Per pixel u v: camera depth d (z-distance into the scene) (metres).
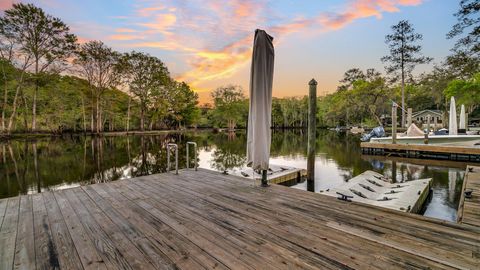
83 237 1.82
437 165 8.58
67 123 25.33
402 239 1.70
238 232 1.87
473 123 27.31
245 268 1.38
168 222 2.10
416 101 30.78
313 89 5.36
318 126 45.72
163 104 33.38
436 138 11.34
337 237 1.75
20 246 1.69
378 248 1.58
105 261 1.49
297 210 2.36
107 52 26.47
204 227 1.98
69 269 1.41
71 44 21.14
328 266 1.39
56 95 22.25
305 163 9.41
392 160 9.82
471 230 1.82
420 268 1.36
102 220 2.16
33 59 19.92
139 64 30.23
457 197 4.86
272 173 6.39
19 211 2.41
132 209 2.45
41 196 2.94
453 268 1.35
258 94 3.11
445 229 1.85
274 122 47.53
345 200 2.66
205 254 1.55
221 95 43.81
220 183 3.57
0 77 19.19
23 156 10.55
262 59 3.09
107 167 8.20
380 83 23.23
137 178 3.94
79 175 6.95
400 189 4.58
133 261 1.48
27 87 20.19
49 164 8.67
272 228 1.94
